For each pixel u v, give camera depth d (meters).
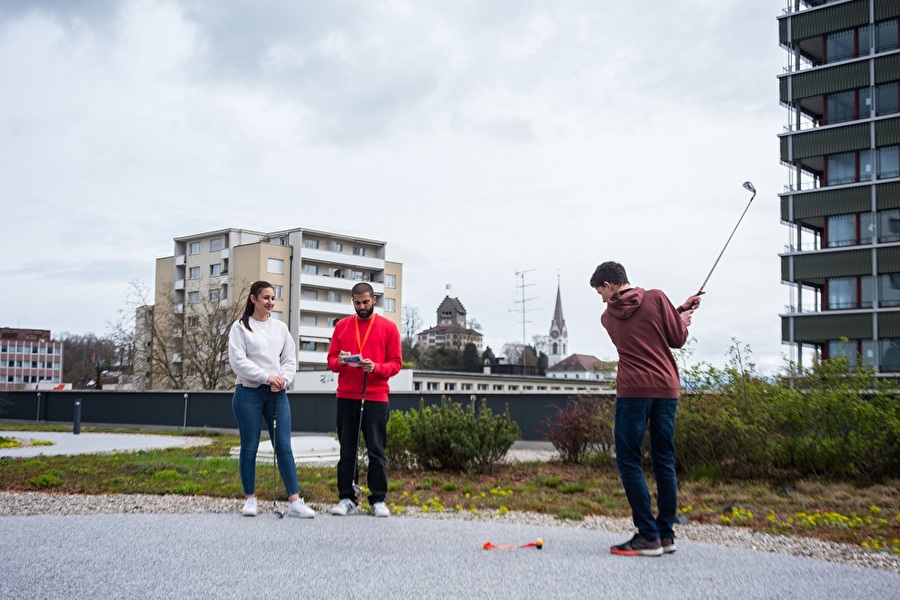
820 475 10.38
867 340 44.47
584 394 14.57
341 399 7.27
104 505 7.59
